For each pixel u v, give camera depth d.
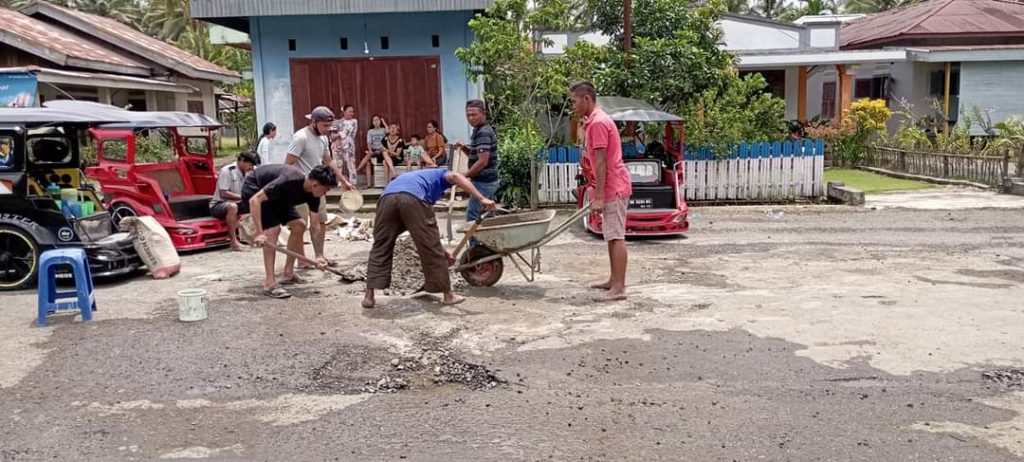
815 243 9.92
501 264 7.44
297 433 4.23
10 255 7.59
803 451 3.97
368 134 14.26
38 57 16.38
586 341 5.76
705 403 4.59
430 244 6.59
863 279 7.76
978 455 3.90
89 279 6.57
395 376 5.10
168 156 14.23
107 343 5.76
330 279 7.90
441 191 6.77
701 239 10.31
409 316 6.45
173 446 4.09
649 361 5.32
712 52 14.51
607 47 14.30
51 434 4.23
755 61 19.52
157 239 8.10
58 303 6.51
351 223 10.74
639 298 7.04
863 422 4.30
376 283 6.63
